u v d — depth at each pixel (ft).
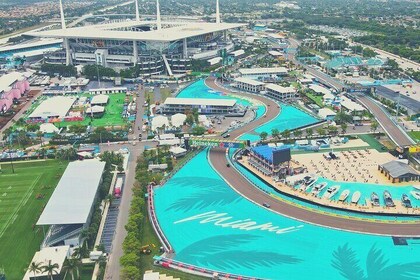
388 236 640.99
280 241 635.66
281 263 587.27
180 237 649.61
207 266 583.17
